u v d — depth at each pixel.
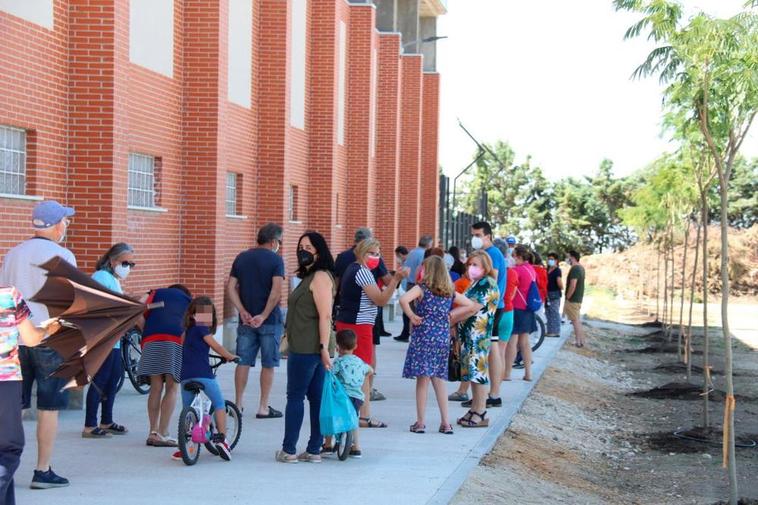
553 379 17.84
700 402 17.19
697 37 11.31
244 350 12.10
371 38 31.12
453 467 9.73
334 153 27.06
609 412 16.12
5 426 6.53
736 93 11.45
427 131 41.34
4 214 12.16
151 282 16.56
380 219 34.44
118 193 13.91
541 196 83.06
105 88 13.59
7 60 12.09
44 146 13.05
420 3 40.44
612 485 11.20
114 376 10.78
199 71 17.66
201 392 9.64
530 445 11.92
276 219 22.41
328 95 26.86
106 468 9.24
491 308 11.95
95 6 13.52
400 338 22.50
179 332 10.22
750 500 10.41
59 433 10.94
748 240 59.06
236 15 20.31
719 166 11.23
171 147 17.23
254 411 12.68
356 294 11.49
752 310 48.66
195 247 17.84
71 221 13.71
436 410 13.24
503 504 8.82
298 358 9.55
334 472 9.34
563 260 69.44
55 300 6.95
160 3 16.47
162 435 10.33
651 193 27.58
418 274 13.42
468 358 11.86
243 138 21.20
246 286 11.91
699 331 33.31
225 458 9.71
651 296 57.03
